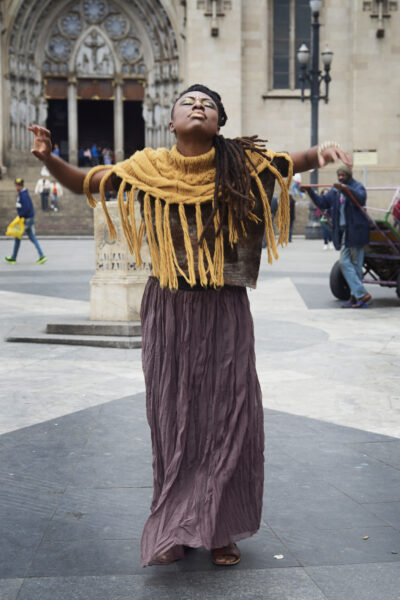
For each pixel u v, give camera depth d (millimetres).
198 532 2648
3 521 3141
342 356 6855
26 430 4500
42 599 2492
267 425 4625
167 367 2754
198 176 2605
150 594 2533
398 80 35688
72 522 3133
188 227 2658
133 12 40219
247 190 2566
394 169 35781
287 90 36219
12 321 8781
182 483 2730
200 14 34781
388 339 7746
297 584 2605
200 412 2723
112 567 2732
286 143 36188
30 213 17094
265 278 13719
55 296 11062
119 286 7902
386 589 2566
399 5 35375
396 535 3016
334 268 10664
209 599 2500
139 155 2686
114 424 4621
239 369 2740
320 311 9805
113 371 6211
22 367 6383
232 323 2742
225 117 2695
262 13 35500
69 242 27984
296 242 27062
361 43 35531
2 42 38250
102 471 3764
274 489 3527
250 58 35750
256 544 2943
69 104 40719
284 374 6117
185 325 2730
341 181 9641
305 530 3068
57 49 40500
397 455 4047
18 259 18781
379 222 9875
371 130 35844
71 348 7277
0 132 37906
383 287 12570
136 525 3104
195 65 35000
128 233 2748
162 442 2793
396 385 5723
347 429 4539
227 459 2682
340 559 2803
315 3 27109
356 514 3232
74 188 2686
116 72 40625
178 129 2594
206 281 2670
